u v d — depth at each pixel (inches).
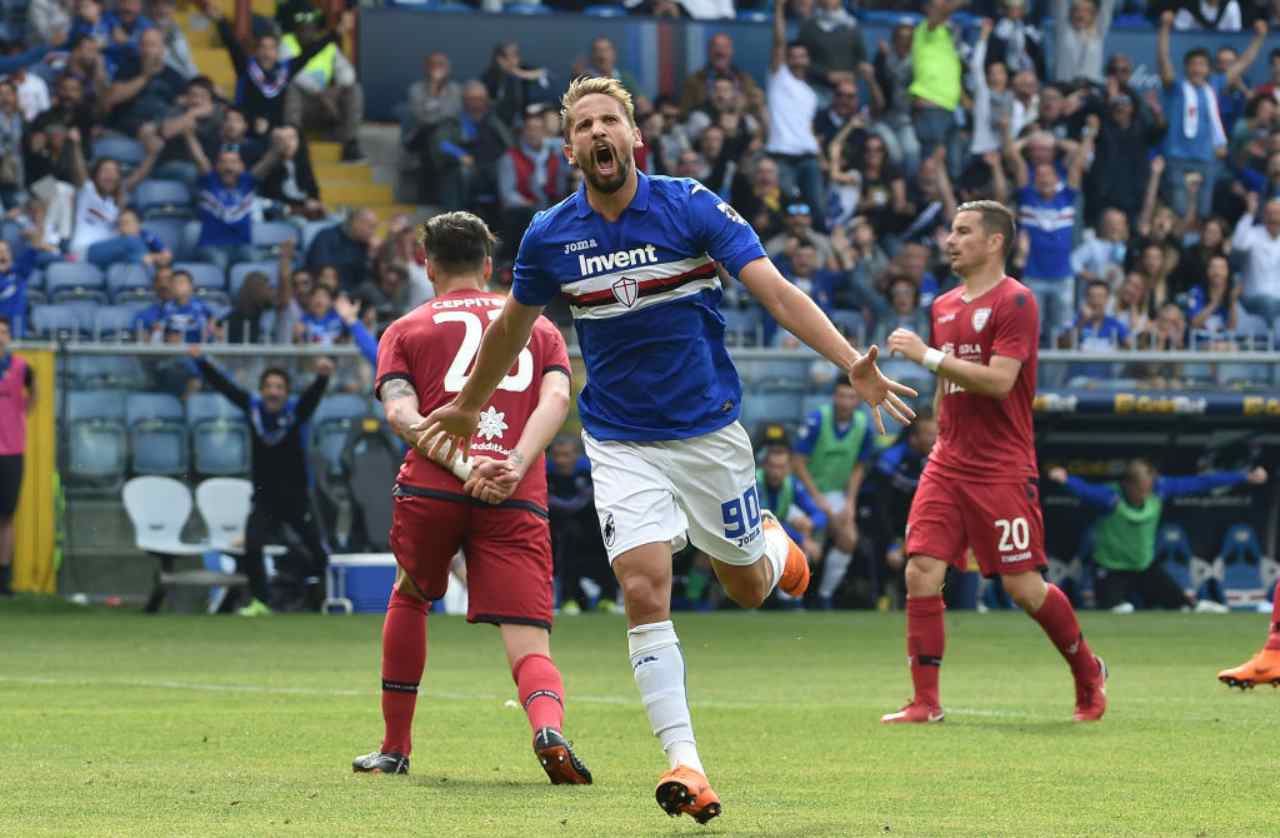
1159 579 1663.4
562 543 1573.6
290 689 837.2
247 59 1948.8
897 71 2038.6
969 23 2155.5
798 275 1835.6
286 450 1519.4
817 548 1601.9
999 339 685.3
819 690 851.4
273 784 476.4
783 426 1600.6
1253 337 1785.2
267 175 1856.5
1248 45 2199.8
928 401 1674.5
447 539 506.6
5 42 1937.7
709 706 755.4
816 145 1974.7
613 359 449.7
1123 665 1021.8
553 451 1576.0
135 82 1894.7
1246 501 1690.5
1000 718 691.4
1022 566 681.6
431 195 2033.7
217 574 1515.7
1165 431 1658.5
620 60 2060.8
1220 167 2111.2
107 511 1521.9
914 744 589.0
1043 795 454.9
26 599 1480.1
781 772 510.6
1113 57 2087.8
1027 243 1914.4
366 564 1534.2
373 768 505.4
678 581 1617.9
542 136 1891.0
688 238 439.8
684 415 449.1
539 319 522.9
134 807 427.2
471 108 1966.0
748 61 2057.1
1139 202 2032.5
